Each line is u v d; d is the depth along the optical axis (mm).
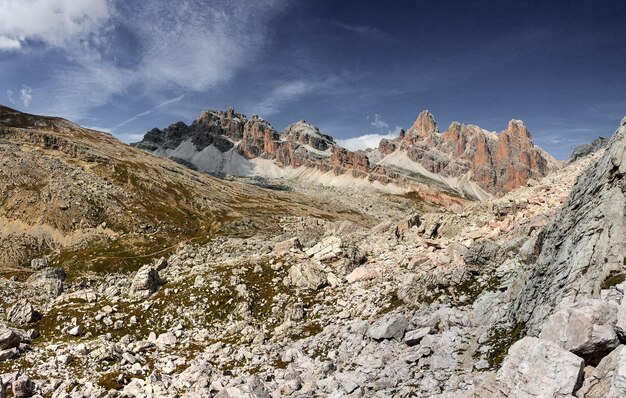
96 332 52312
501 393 18891
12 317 54031
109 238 195500
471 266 43594
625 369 15727
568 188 66812
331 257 64188
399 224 78125
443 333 31703
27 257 176000
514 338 26812
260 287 60312
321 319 49500
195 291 59938
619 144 28047
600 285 22641
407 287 45812
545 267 29219
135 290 62531
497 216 65750
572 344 19219
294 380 32688
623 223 24438
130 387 33844
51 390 33344
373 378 29891
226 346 46250
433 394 24438
